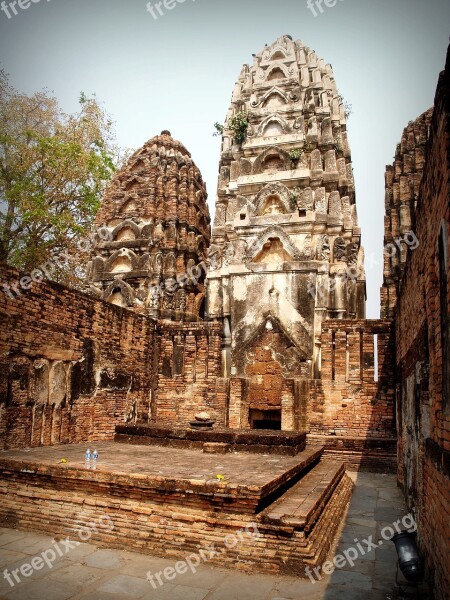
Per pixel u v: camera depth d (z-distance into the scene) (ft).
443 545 17.67
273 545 23.27
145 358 61.41
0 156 72.59
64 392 45.06
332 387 57.82
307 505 25.63
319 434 57.11
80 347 47.80
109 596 20.51
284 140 75.92
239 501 24.08
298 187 73.41
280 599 20.57
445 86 16.79
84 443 43.75
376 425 56.08
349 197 76.74
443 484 17.66
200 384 63.31
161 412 63.82
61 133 78.43
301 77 80.43
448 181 16.53
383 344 57.41
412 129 77.00
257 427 66.80
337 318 64.54
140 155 92.84
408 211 72.18
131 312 58.29
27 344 40.63
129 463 30.86
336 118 79.92
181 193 91.40
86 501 26.99
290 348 64.44
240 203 73.72
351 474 52.19
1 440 37.52
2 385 37.78
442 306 18.57
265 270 67.56
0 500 28.86
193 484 24.77
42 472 28.09
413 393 31.60
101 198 90.48
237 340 67.00
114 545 25.45
